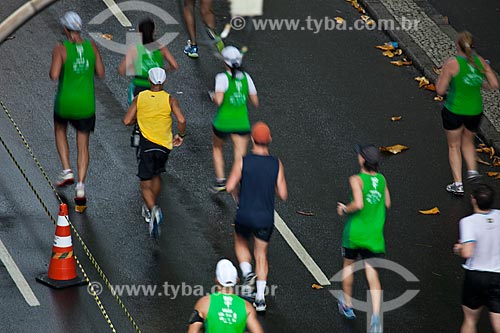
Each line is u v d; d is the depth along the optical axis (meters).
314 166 32.97
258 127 25.52
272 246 29.00
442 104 37.19
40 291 26.41
